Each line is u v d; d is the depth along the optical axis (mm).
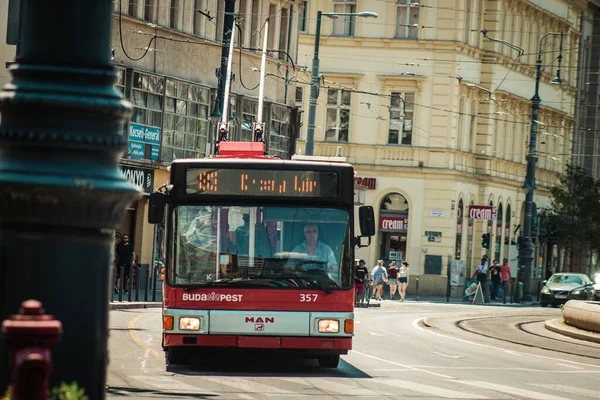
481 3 92312
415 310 63312
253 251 25219
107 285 9461
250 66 75188
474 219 92188
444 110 87500
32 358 7902
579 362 33781
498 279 87938
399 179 87375
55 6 9445
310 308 25031
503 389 23969
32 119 9320
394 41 88000
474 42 91312
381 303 71938
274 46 78438
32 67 9398
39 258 9188
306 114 88750
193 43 68750
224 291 24938
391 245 87688
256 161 25484
